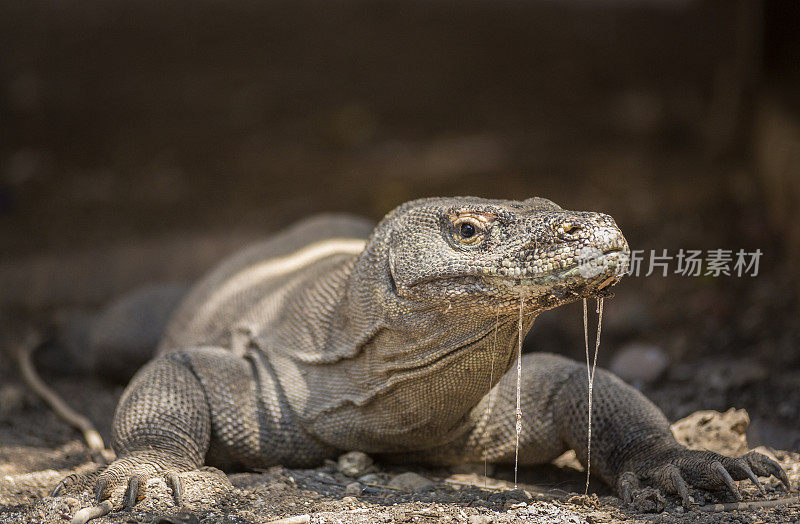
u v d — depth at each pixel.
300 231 16.09
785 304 19.30
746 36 31.03
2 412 14.88
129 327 17.28
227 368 12.00
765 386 15.23
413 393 10.61
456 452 12.03
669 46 46.84
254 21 50.19
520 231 9.44
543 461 12.28
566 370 12.14
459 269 9.57
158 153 36.41
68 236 27.61
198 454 11.28
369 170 34.16
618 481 10.73
